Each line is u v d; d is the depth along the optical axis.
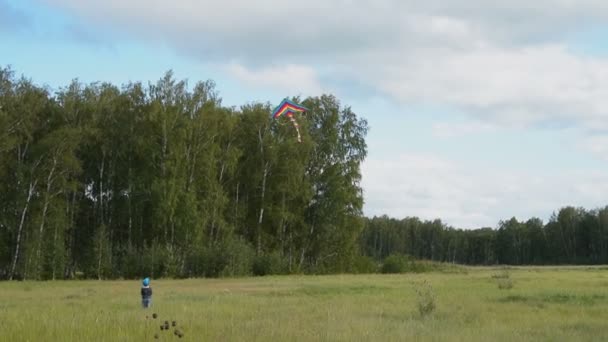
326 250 66.62
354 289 32.78
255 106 65.69
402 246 160.62
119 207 59.22
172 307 21.08
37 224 52.12
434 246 166.00
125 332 12.96
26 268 51.16
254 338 12.65
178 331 12.55
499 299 25.47
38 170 52.75
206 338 12.55
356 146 68.50
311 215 67.06
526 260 154.62
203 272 55.97
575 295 26.66
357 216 67.06
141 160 57.94
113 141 58.69
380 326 15.44
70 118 56.34
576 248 146.00
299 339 12.66
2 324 14.20
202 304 22.67
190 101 59.31
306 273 64.25
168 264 54.38
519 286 34.53
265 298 26.44
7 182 52.88
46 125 56.03
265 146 63.94
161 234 57.06
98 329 13.26
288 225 65.44
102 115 58.62
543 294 27.34
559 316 18.86
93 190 60.00
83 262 57.81
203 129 59.22
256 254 60.94
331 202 65.56
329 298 26.56
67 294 30.30
